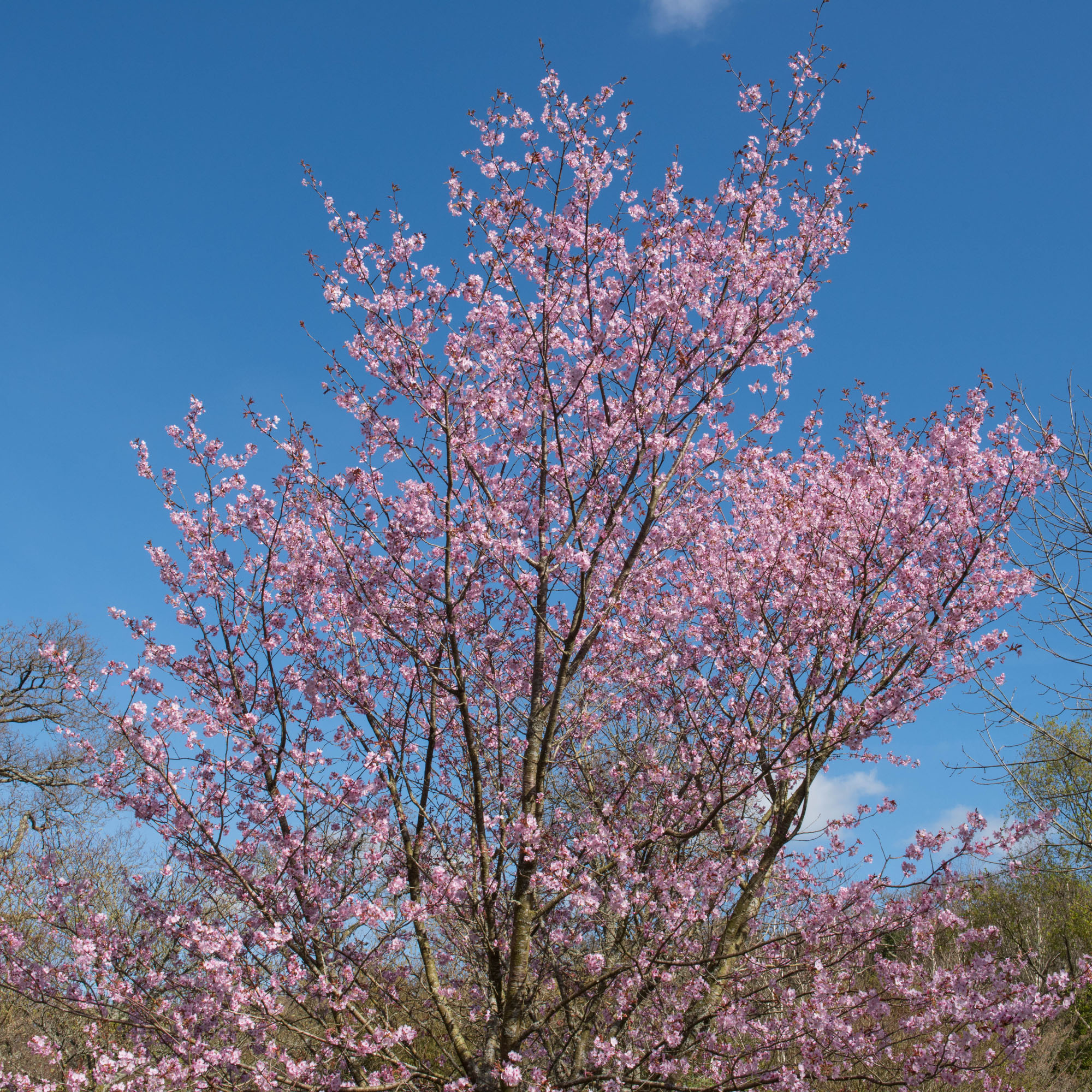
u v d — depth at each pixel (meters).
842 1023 5.07
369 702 6.78
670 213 7.02
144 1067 5.21
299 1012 6.33
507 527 6.80
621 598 7.33
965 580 7.58
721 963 6.61
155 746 5.78
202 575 6.85
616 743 7.62
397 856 6.68
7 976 5.50
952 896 5.48
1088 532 7.56
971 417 7.40
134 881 6.04
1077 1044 11.99
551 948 6.56
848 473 8.05
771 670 6.99
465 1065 6.05
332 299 6.43
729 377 6.99
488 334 7.09
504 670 7.57
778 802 6.93
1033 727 7.58
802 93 6.90
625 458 7.08
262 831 6.12
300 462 6.76
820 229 7.20
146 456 6.86
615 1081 5.35
